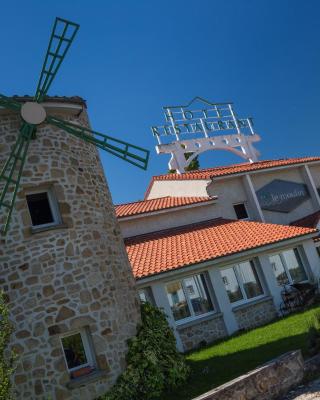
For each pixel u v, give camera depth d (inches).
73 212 496.1
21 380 431.5
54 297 460.8
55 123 511.5
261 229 876.0
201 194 1025.5
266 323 757.9
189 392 458.6
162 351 502.3
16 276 455.2
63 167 506.9
